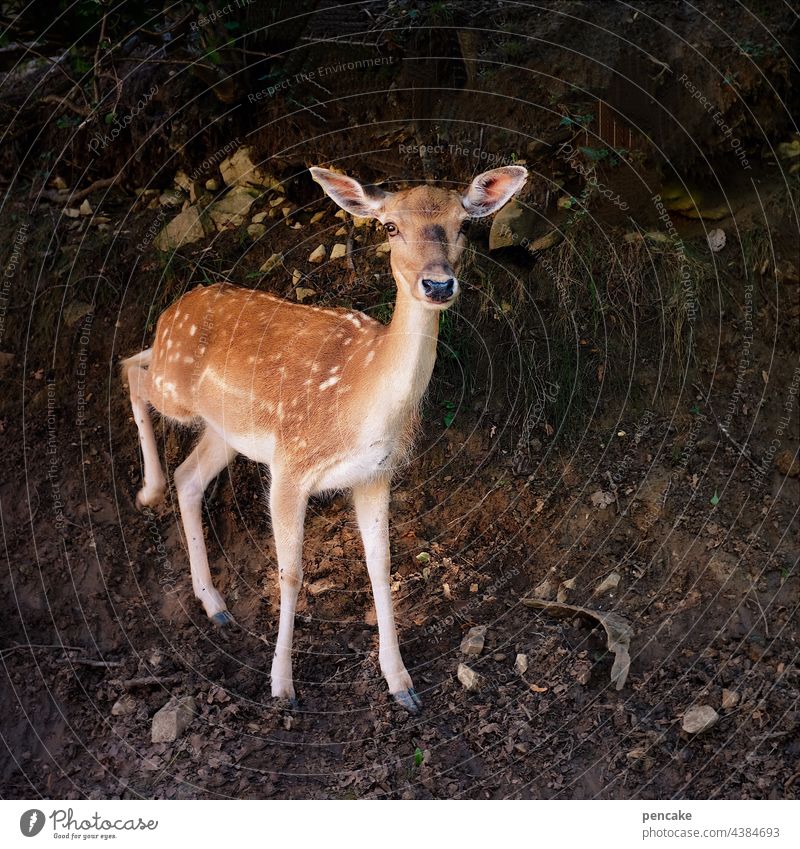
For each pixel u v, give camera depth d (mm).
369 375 3828
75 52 5309
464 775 3729
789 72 5492
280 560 4035
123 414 5168
